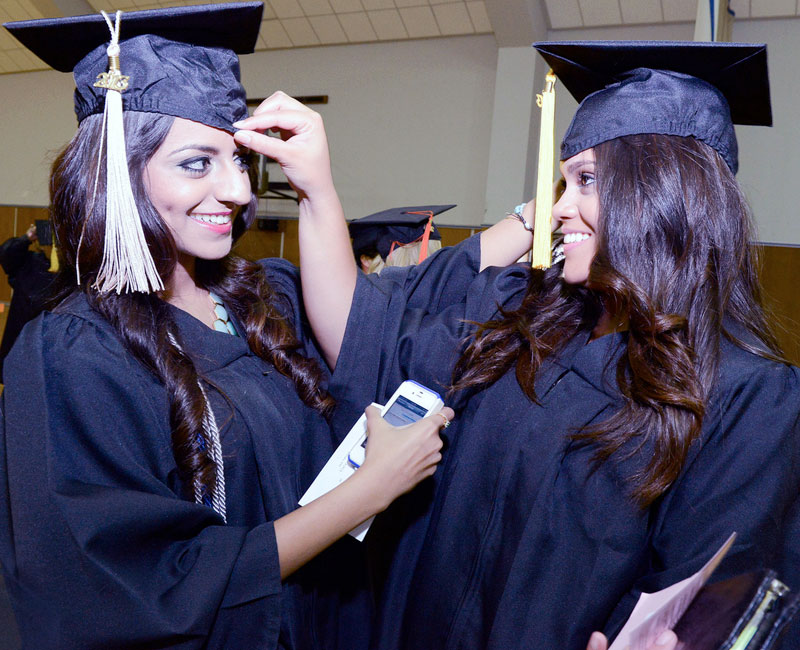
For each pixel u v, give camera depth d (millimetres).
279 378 1283
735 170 1184
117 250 1023
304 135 1170
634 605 1064
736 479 1026
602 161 1128
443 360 1323
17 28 1045
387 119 7758
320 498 1083
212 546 1023
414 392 1236
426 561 1224
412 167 7660
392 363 1327
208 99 1064
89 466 1013
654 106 1121
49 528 952
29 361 1022
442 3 7156
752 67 1113
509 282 1396
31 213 9023
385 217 2924
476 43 7441
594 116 1151
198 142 1058
